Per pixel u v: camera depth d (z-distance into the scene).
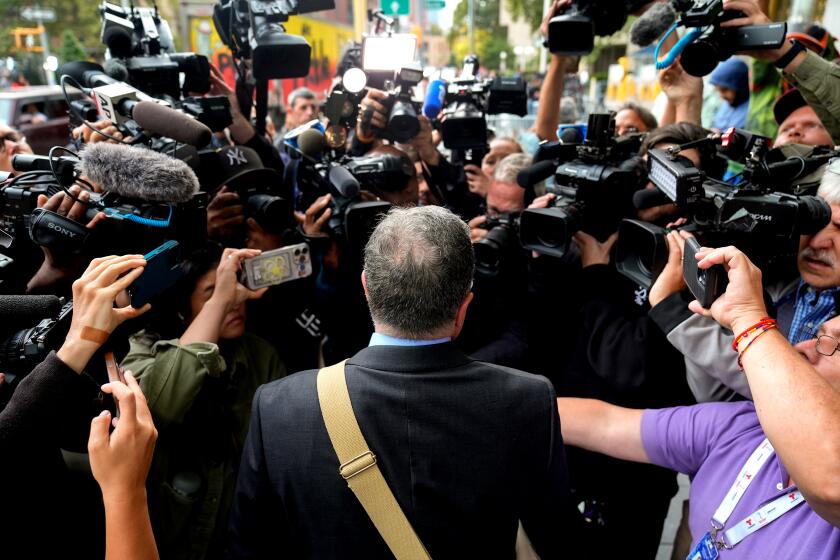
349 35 11.63
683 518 1.85
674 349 1.95
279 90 8.68
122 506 1.11
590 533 2.08
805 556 1.15
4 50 24.75
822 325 1.31
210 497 1.68
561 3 2.54
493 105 2.79
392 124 2.48
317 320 2.46
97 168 1.48
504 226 2.27
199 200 1.65
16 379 1.29
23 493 1.31
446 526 1.15
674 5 2.03
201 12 6.78
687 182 1.52
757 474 1.32
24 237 1.66
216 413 1.72
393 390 1.17
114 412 1.37
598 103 15.75
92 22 25.56
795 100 2.71
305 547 1.18
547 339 2.26
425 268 1.16
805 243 1.51
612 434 1.71
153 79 2.31
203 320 1.76
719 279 1.23
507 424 1.19
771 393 1.03
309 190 2.51
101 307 1.22
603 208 1.98
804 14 5.36
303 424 1.17
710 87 5.02
